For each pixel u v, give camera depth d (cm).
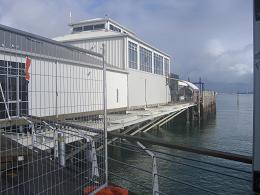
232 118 5375
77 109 509
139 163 1848
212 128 4056
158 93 3931
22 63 364
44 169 451
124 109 2803
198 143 2938
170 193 1429
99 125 558
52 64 427
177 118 4850
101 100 568
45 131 566
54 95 458
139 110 2972
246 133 3497
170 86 4553
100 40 2983
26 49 367
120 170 1666
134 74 3095
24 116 399
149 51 3653
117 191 420
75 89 499
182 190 1462
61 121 495
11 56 351
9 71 354
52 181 424
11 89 363
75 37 3112
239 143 2880
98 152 478
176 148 366
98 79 593
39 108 418
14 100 368
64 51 628
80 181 445
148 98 3528
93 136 505
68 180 441
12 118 372
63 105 486
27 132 467
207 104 5541
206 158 1877
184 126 4347
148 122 3038
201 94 5197
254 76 241
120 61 2916
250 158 288
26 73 371
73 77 494
